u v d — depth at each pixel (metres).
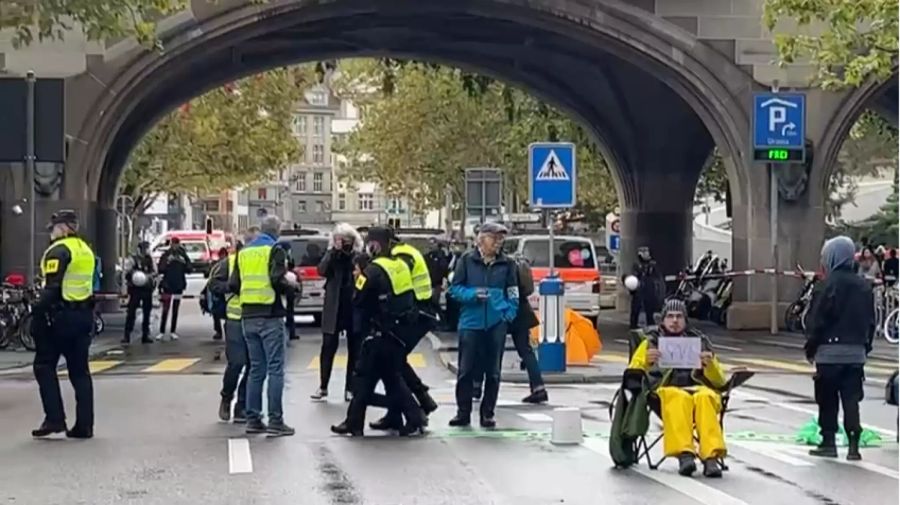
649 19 30.02
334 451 12.30
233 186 52.59
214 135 44.41
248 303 13.31
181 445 12.72
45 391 13.22
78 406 13.23
